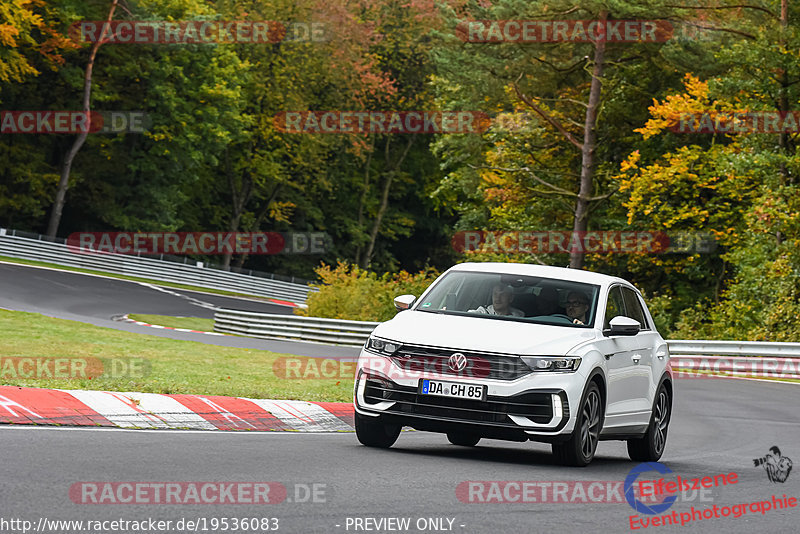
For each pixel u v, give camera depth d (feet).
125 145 590.14
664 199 379.55
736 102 357.20
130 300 383.65
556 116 408.26
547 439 85.81
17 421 89.30
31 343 174.81
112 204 588.91
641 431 101.81
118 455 75.61
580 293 97.71
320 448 89.56
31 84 559.38
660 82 409.49
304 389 139.03
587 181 386.32
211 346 211.00
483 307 96.68
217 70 587.68
